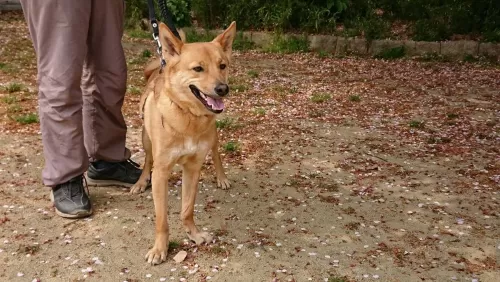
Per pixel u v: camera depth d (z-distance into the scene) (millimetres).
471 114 3830
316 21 6688
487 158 3006
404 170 2836
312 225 2271
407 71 5371
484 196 2549
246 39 6797
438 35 6234
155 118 1997
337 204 2453
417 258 2059
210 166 2828
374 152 3084
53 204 2352
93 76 2389
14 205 2346
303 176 2740
